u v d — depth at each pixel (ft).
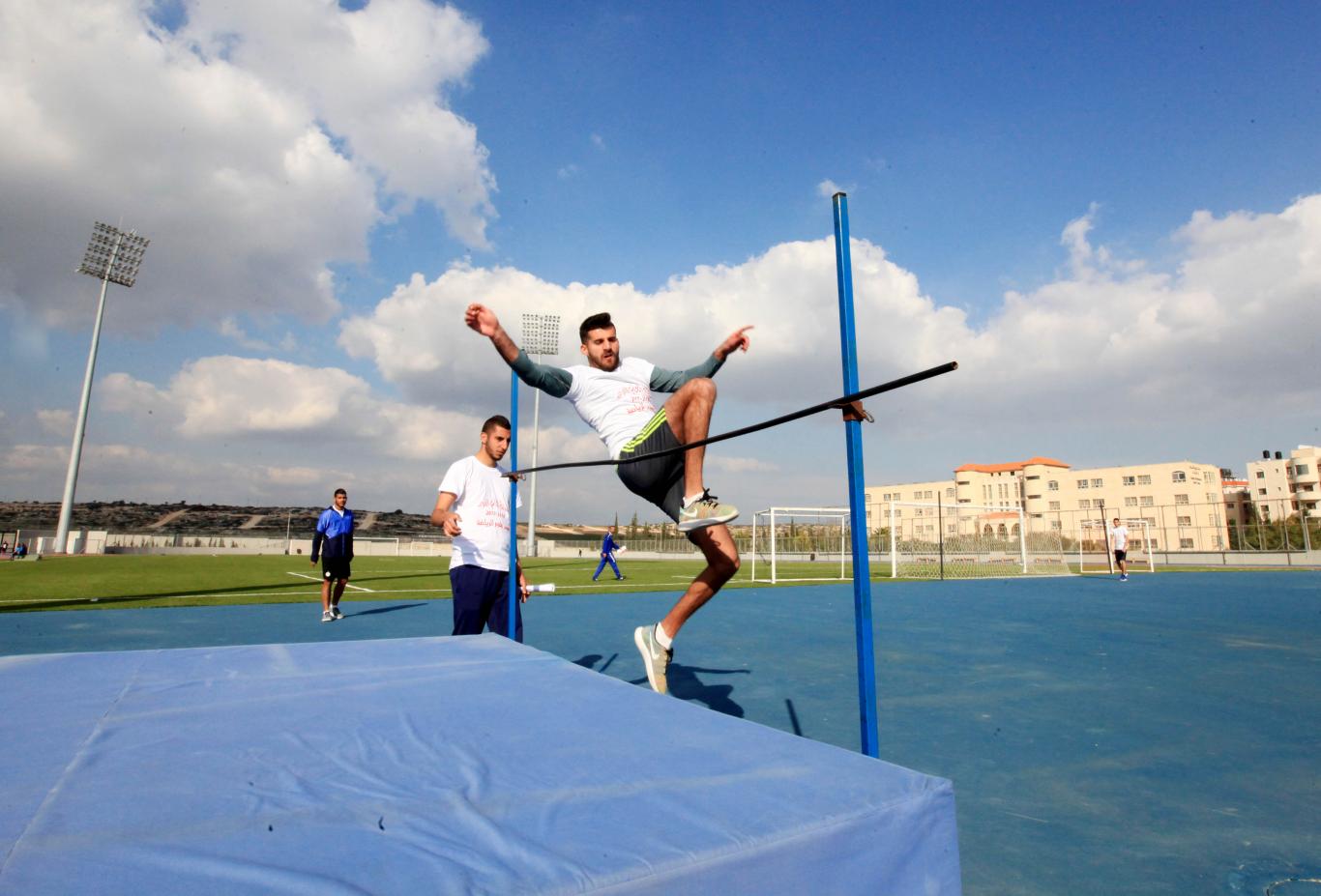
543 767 3.97
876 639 22.49
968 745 10.50
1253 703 13.44
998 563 86.38
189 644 20.35
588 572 71.56
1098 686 14.96
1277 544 92.53
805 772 3.90
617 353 11.30
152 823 3.10
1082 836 7.20
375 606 32.37
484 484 13.84
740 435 8.04
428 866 2.69
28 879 2.51
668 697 5.81
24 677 6.60
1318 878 6.24
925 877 3.55
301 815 3.23
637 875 2.65
